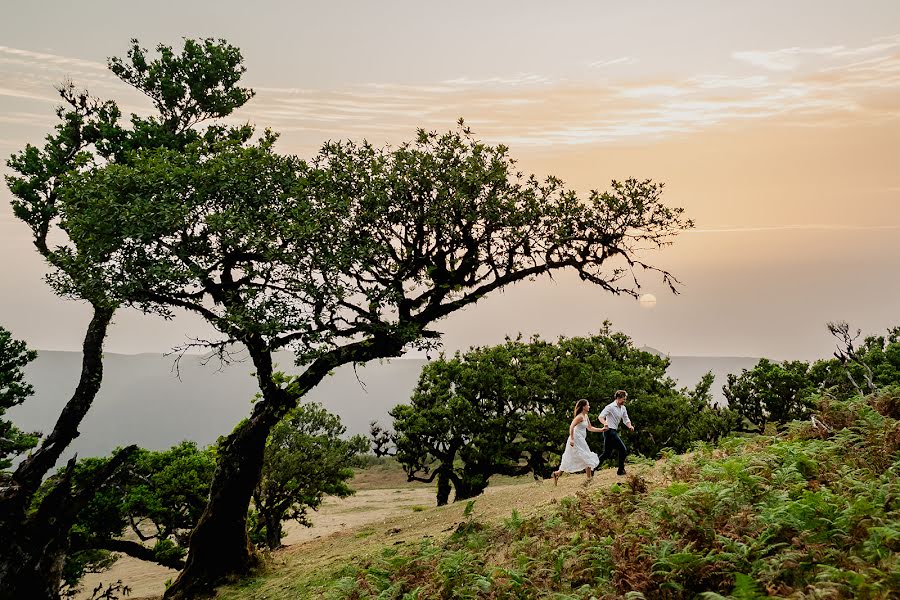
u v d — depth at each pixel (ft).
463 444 128.26
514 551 40.60
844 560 23.88
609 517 38.65
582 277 66.08
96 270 57.00
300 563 65.41
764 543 26.68
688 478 42.45
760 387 146.82
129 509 88.28
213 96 84.69
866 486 30.19
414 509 139.85
